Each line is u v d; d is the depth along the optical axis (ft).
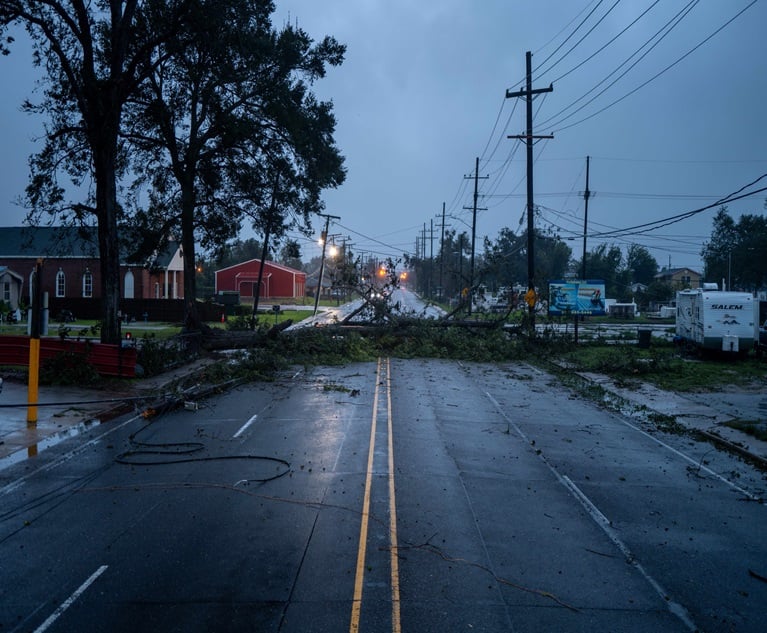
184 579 21.33
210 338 89.04
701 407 56.08
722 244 256.93
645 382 70.95
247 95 87.56
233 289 290.35
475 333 104.32
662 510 29.78
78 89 66.13
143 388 60.70
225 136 84.28
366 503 29.27
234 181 93.25
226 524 26.40
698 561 24.04
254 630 18.11
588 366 82.84
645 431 47.29
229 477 33.14
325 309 242.78
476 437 43.57
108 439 41.37
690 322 93.30
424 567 22.63
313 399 57.52
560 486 33.06
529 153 103.35
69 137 73.05
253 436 42.55
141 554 23.32
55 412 49.11
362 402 56.08
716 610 20.22
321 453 38.19
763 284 257.55
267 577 21.52
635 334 134.72
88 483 32.01
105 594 20.24
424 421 48.37
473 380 72.18
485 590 21.04
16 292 170.91
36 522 26.53
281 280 293.23
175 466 35.17
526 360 94.53
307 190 96.02
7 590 20.51
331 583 21.17
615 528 27.25
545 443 42.50
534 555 24.09
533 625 18.90
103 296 70.44
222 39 75.46
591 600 20.63
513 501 30.37
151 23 72.23
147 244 91.25
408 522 27.02
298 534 25.40
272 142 92.07
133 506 28.58
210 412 51.11
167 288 207.51
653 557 24.29
